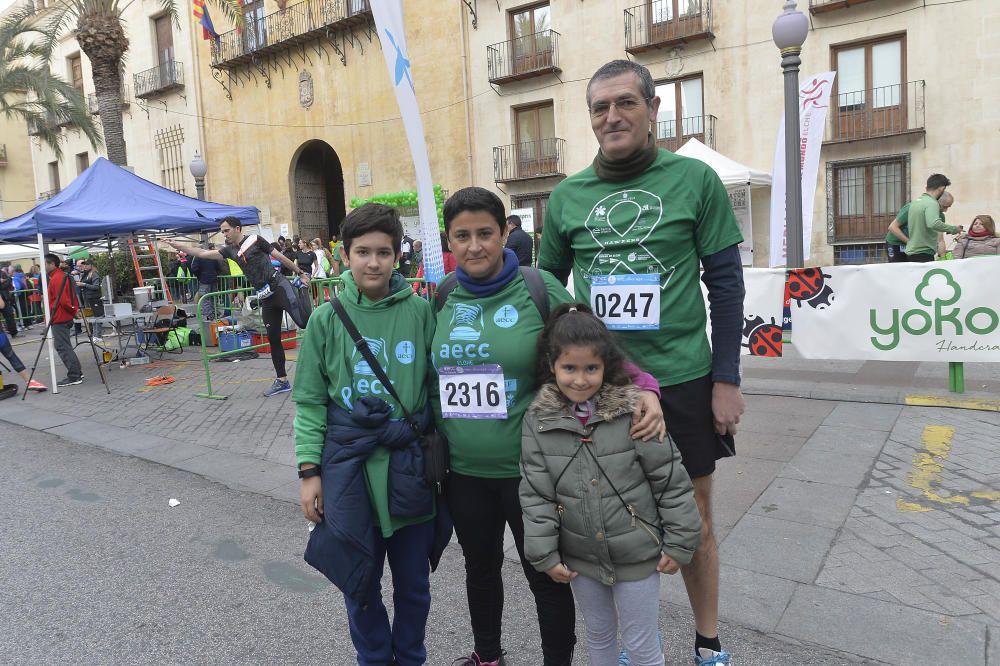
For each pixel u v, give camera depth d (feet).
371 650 7.77
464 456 7.39
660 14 54.65
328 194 85.81
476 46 64.39
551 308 7.27
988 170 43.93
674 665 8.53
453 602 10.54
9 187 108.37
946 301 18.58
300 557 12.32
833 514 12.50
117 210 32.22
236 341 35.01
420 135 20.58
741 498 13.46
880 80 47.39
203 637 9.77
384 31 19.85
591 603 6.92
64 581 11.64
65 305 30.04
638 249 7.29
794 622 9.21
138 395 27.25
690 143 44.83
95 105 97.66
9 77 62.95
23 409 26.14
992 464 14.44
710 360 7.61
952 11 44.14
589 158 59.21
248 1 80.02
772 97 50.96
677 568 6.55
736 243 7.34
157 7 87.61
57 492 16.30
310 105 77.25
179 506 15.07
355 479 7.19
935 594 9.70
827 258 50.16
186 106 88.12
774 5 50.19
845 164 49.01
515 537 7.65
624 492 6.52
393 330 7.44
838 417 18.26
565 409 6.68
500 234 7.07
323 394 7.55
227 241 25.30
